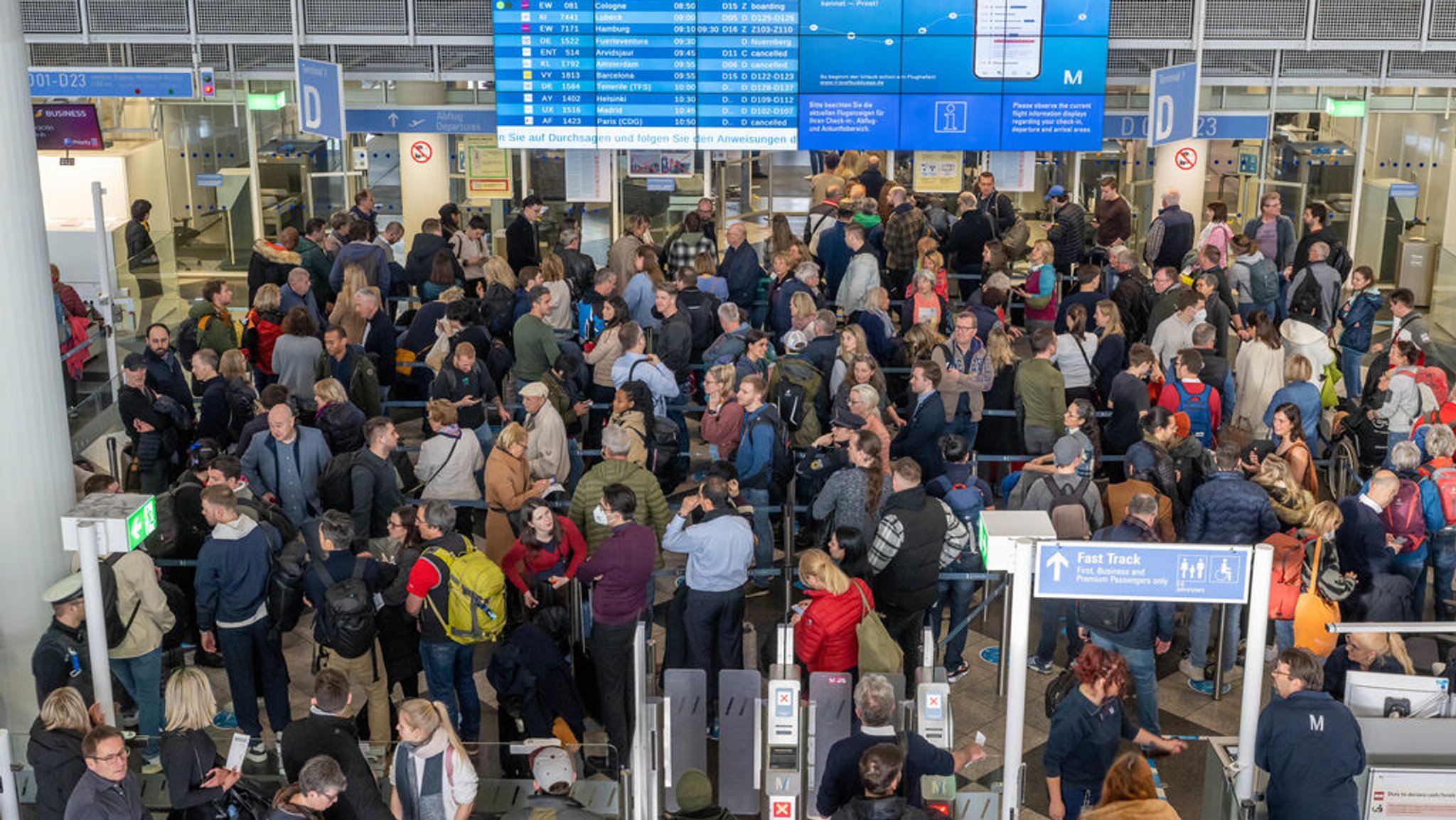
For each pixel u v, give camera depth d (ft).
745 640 32.19
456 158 60.70
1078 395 37.91
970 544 29.76
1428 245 58.08
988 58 49.32
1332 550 28.66
